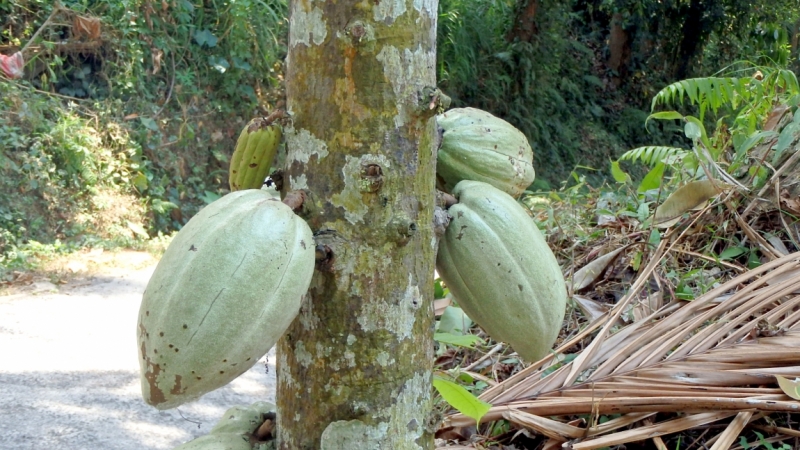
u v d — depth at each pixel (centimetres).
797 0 1508
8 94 770
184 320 117
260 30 992
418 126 126
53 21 845
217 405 391
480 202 148
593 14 1675
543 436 229
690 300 268
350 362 127
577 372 232
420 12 125
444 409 249
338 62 123
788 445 204
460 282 147
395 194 125
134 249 759
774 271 254
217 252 118
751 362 215
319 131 126
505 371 284
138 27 891
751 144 313
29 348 457
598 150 1402
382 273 126
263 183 161
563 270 341
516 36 1298
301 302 122
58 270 652
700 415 208
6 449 324
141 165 843
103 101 848
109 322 518
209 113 943
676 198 314
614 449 219
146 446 339
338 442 128
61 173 773
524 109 1282
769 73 460
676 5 1539
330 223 126
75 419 360
